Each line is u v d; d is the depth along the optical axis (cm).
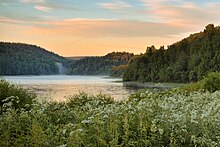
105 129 609
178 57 11375
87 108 847
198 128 650
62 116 787
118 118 667
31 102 991
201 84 1917
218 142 612
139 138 605
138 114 674
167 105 792
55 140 559
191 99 1173
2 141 552
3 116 693
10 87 1088
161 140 616
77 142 543
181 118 662
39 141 538
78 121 711
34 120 632
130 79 10769
